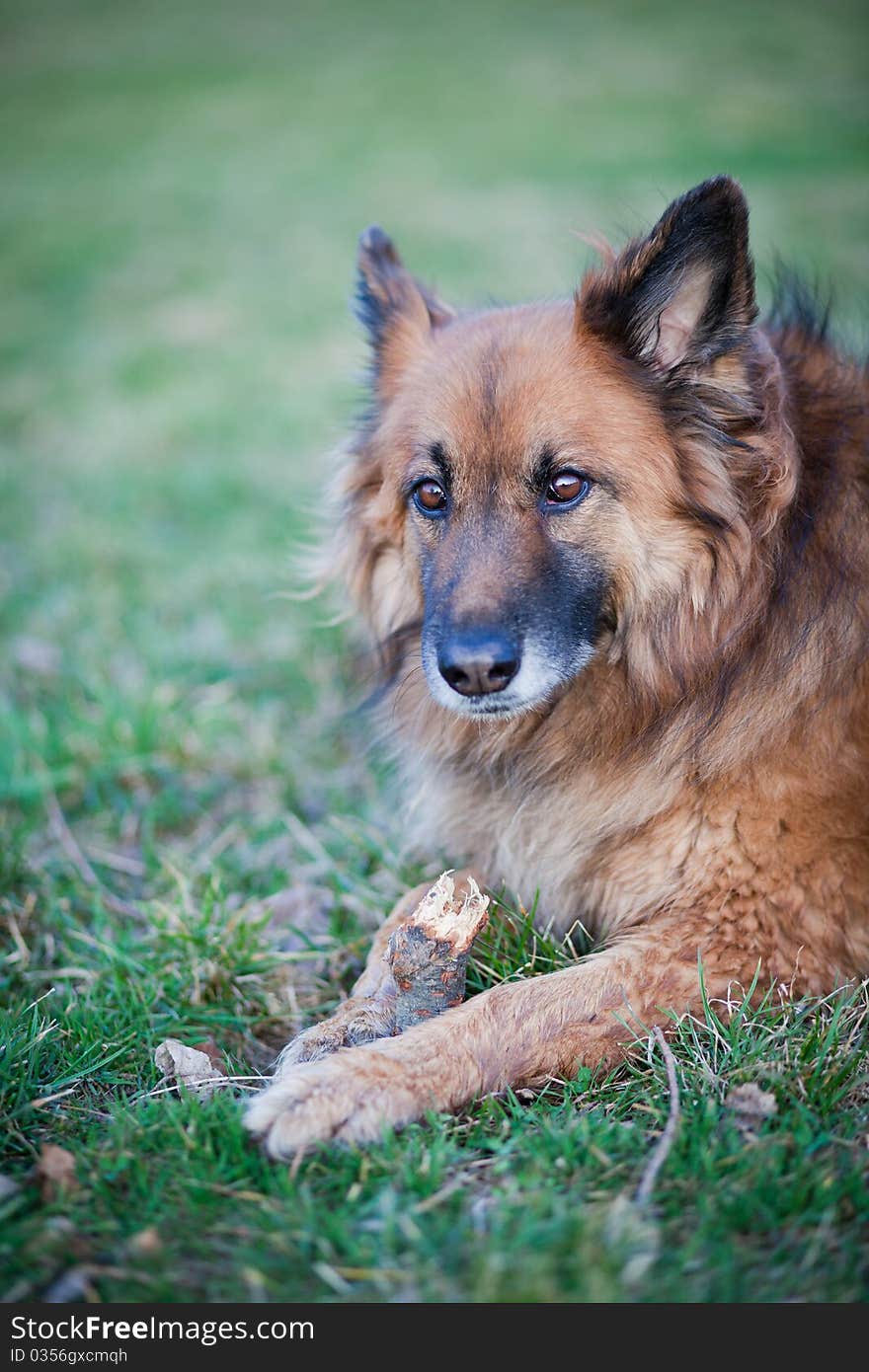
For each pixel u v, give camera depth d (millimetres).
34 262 14805
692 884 3254
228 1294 2281
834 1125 2711
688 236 3090
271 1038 3475
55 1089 3004
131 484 8328
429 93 24062
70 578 6812
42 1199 2553
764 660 3252
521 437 3223
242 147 20828
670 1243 2330
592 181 15953
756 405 3203
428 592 3410
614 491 3232
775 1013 3041
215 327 12219
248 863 4398
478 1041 2893
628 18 29797
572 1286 2174
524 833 3637
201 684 5680
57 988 3572
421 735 3852
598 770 3461
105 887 4242
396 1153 2602
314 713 5488
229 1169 2617
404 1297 2219
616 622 3377
